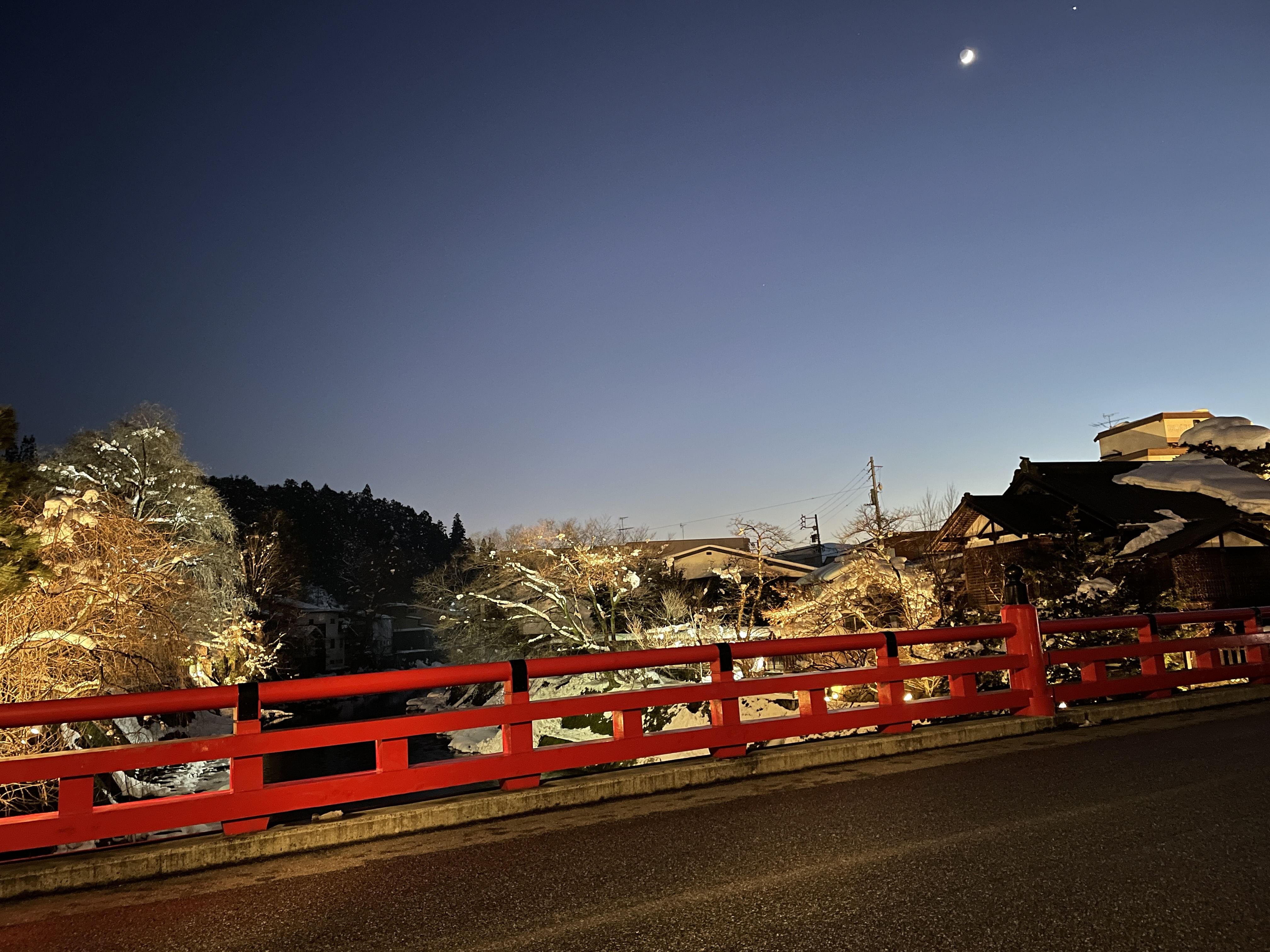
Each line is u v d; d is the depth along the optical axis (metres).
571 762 5.95
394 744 5.43
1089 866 4.11
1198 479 28.41
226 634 19.22
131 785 17.70
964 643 20.81
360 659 76.69
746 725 6.72
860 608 25.30
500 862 4.60
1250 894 3.70
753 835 4.89
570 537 33.91
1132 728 8.15
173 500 27.97
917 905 3.68
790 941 3.35
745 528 30.78
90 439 27.81
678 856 4.54
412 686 5.50
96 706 4.67
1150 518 26.16
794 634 25.91
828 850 4.52
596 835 5.06
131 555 14.55
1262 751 6.77
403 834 5.27
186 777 23.08
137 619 14.35
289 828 5.03
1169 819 4.88
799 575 44.62
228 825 4.97
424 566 103.75
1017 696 8.15
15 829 4.48
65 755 4.61
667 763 6.37
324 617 72.50
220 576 29.14
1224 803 5.21
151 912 4.05
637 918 3.67
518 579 35.00
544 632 34.12
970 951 3.20
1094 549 22.50
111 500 15.51
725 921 3.60
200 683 16.69
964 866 4.18
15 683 10.88
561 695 27.11
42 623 11.27
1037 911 3.57
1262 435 32.38
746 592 30.89
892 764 6.81
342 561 104.00
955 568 30.23
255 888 4.34
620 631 35.56
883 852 4.45
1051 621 8.58
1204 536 23.81
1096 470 31.31
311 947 3.53
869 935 3.38
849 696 21.62
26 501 11.44
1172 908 3.57
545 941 3.47
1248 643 10.03
